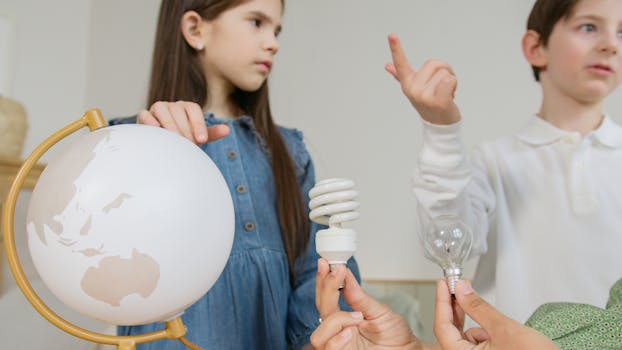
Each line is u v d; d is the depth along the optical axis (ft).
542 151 3.57
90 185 1.31
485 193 3.47
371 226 6.09
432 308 5.71
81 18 7.11
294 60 6.46
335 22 6.42
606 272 3.30
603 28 3.33
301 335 2.46
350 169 6.22
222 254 1.46
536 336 1.43
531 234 3.49
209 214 1.40
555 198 3.47
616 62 3.35
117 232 1.28
